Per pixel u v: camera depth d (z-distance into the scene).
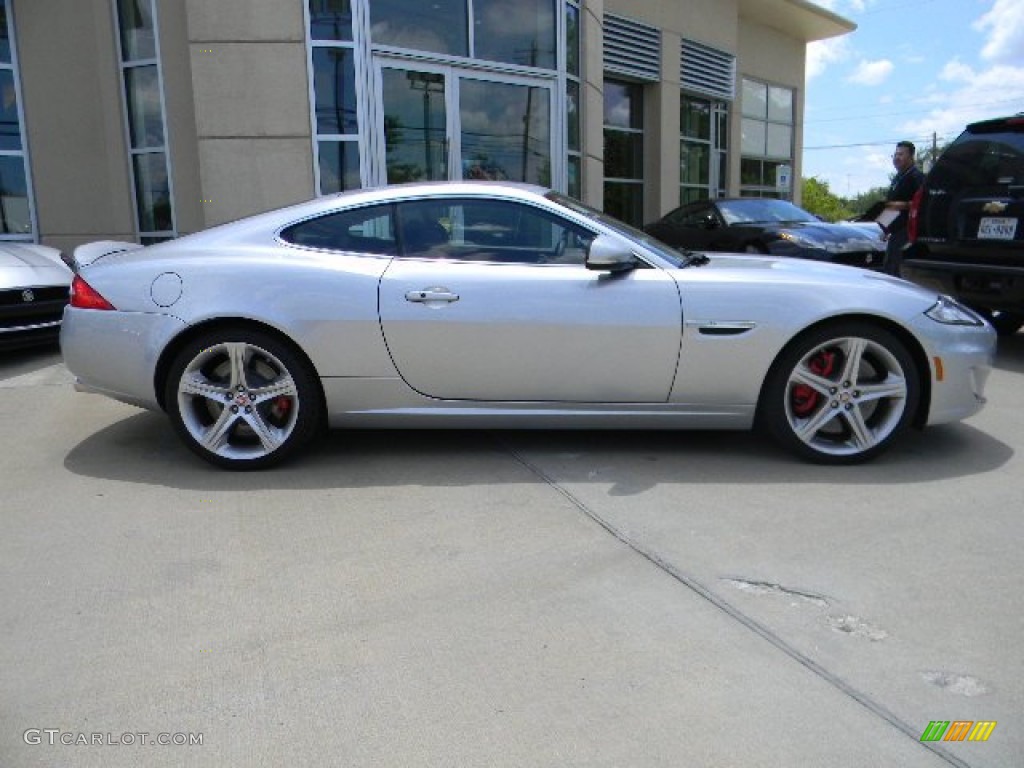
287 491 3.87
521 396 4.07
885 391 4.07
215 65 8.38
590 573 3.03
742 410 4.10
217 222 8.59
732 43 18.52
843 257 9.41
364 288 3.96
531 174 10.12
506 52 9.67
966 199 6.61
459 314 3.95
